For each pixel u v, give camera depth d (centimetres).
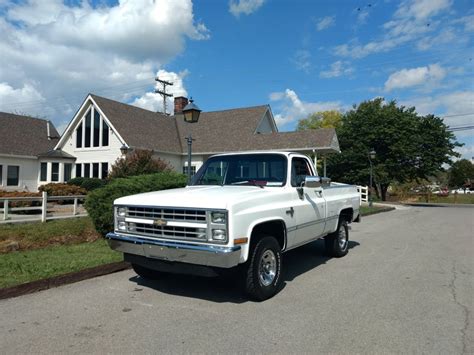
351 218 880
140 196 552
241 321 445
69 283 608
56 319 450
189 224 483
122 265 700
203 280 628
